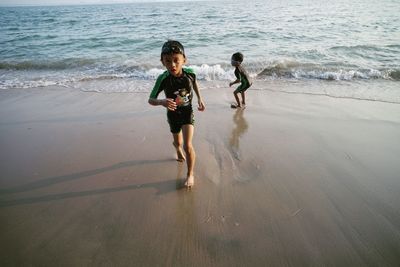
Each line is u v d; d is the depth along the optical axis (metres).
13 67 9.33
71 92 6.61
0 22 32.16
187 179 3.00
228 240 2.26
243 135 4.22
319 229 2.35
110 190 2.97
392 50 9.73
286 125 4.52
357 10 29.56
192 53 10.66
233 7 49.38
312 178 3.08
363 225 2.38
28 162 3.56
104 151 3.81
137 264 2.06
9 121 4.95
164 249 2.19
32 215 2.61
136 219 2.53
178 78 2.77
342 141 3.92
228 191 2.90
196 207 2.67
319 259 2.07
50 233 2.38
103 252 2.18
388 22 18.02
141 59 10.11
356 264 2.03
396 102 5.45
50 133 4.43
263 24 19.67
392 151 3.62
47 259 2.13
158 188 2.99
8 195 2.91
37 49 12.90
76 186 3.05
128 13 44.62
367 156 3.51
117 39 14.93
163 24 23.00
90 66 9.22
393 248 2.15
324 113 4.98
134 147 3.90
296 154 3.61
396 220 2.43
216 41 13.23
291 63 8.36
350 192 2.83
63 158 3.65
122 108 5.47
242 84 5.21
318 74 7.47
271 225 2.41
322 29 15.91
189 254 2.14
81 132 4.44
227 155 3.65
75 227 2.45
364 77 7.21
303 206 2.64
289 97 5.94
